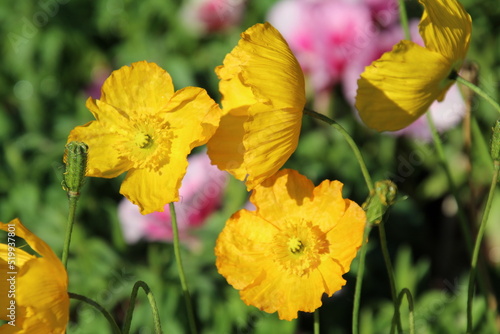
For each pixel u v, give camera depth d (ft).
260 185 2.29
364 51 3.45
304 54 3.51
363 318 3.44
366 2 3.43
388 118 2.32
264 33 2.26
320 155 3.69
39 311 2.12
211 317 3.34
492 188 2.25
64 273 2.14
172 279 3.41
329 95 3.67
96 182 3.75
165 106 2.29
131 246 3.66
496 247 3.69
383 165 3.74
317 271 2.27
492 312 2.60
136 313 3.36
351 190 3.65
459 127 3.75
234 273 2.27
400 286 3.39
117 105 2.32
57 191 3.76
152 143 2.30
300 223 2.28
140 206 2.28
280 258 2.27
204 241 3.43
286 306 2.26
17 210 3.68
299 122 2.26
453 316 3.31
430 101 2.34
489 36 3.74
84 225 3.69
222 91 2.33
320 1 3.46
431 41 2.28
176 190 2.26
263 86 2.22
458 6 2.34
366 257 3.53
